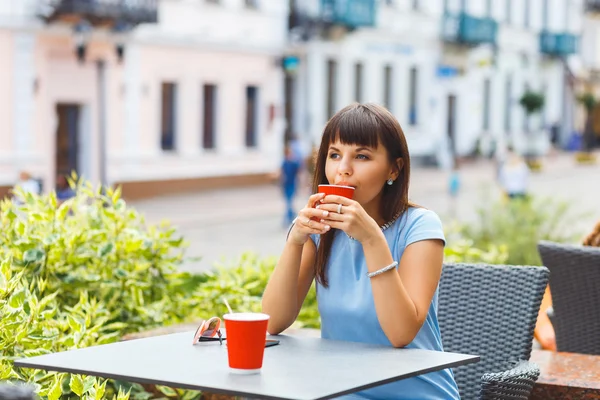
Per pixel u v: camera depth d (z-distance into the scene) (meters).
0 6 25.50
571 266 5.21
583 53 65.81
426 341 3.66
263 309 3.83
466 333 4.34
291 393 2.77
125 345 3.41
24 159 26.17
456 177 27.89
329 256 3.78
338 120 3.71
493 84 52.88
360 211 3.46
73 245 5.12
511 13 54.34
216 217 25.91
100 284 5.10
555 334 5.39
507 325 4.29
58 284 5.05
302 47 37.56
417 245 3.66
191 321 5.61
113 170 29.06
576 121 64.56
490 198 12.32
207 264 16.56
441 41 47.47
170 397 4.67
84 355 3.25
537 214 11.67
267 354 3.29
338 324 3.71
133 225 5.52
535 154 57.03
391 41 43.50
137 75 29.72
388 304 3.46
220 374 2.98
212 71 32.97
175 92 31.69
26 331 4.12
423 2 45.84
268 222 25.75
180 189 31.64
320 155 3.80
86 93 28.11
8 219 5.21
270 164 35.69
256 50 34.97
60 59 27.23
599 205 29.97
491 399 3.56
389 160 3.71
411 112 45.94
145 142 30.25
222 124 33.66
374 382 2.91
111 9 26.88
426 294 3.59
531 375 3.71
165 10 30.62
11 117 25.95
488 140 52.16
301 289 3.87
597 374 4.41
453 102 49.12
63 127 27.95
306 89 38.12
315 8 37.47
